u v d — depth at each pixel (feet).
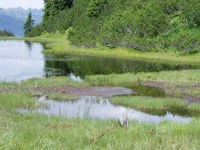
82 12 561.43
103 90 135.03
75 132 55.11
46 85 137.59
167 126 62.54
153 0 371.15
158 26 322.14
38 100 108.06
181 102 110.93
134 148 41.70
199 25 312.71
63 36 556.51
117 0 470.39
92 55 288.51
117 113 99.19
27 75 174.70
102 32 353.31
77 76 174.19
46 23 649.61
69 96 119.03
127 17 366.43
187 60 252.42
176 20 328.08
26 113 83.35
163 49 289.94
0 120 59.72
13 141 38.63
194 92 130.41
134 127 62.18
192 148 41.27
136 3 396.16
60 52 313.12
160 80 155.84
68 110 100.83
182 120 93.71
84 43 342.44
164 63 235.81
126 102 110.73
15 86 132.16
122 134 55.72
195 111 104.88
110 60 252.83
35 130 54.70
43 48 364.17
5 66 207.41
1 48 356.59
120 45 319.27
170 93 131.23
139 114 99.35
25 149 37.58
